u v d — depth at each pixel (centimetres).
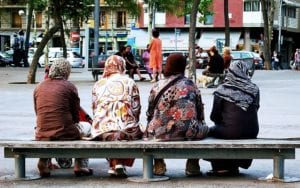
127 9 3838
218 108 854
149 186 803
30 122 1472
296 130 1340
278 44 7569
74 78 3406
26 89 2494
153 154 821
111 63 862
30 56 6506
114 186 807
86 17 3244
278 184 812
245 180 841
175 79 835
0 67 5472
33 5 3334
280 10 7656
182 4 5509
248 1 7538
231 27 7656
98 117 844
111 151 817
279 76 3688
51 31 2928
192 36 2655
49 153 830
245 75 855
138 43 7894
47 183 830
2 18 8662
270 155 817
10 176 871
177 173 898
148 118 853
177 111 823
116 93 845
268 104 1933
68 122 845
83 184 822
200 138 835
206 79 2558
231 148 790
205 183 822
